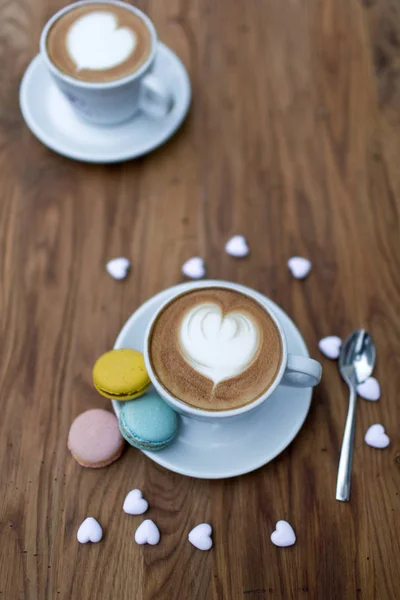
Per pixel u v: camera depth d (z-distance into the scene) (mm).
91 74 644
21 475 586
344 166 708
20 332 631
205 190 696
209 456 570
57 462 591
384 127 724
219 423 559
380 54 754
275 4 769
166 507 582
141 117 704
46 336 631
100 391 575
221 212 688
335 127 722
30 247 663
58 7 755
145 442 559
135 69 648
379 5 770
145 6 761
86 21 664
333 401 620
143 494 584
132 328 598
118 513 578
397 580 565
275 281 662
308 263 663
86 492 583
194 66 743
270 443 576
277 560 569
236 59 748
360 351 634
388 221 686
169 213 686
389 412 617
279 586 562
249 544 573
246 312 566
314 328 644
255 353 551
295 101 732
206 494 586
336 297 655
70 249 665
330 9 768
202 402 534
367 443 604
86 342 631
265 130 720
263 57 750
